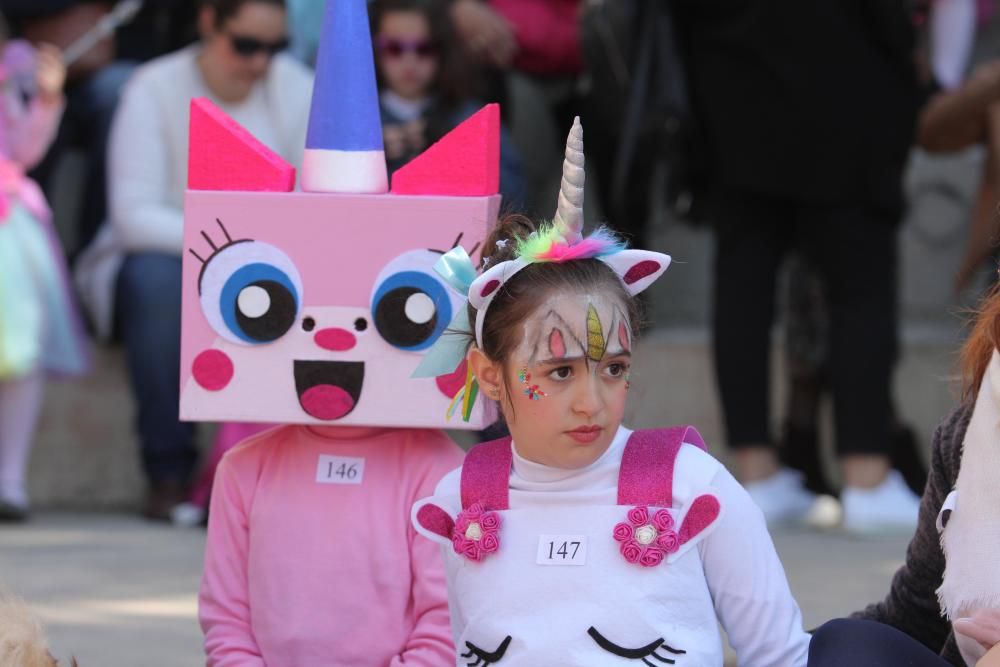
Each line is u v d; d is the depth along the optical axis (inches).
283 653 387.9
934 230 895.7
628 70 727.1
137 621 554.3
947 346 817.5
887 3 679.1
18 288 716.7
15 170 731.4
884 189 693.3
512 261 339.6
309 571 389.7
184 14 882.8
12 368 711.7
